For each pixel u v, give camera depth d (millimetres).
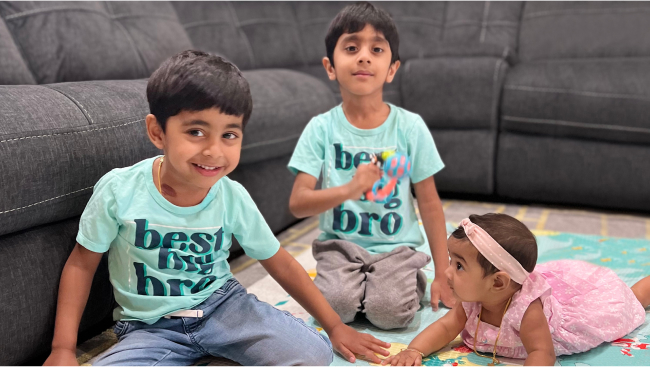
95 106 1113
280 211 1854
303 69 2627
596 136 2068
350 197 1136
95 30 1604
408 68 2322
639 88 1986
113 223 992
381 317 1175
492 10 2580
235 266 1575
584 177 2100
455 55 2350
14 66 1378
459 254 1014
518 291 1010
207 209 1037
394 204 1312
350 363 1048
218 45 2371
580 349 1061
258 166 1773
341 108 1363
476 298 1017
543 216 2074
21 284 962
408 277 1228
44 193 984
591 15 2396
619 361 1040
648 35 2293
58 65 1512
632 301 1156
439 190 2346
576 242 1688
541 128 2131
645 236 1821
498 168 2227
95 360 1064
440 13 2650
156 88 935
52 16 1542
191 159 931
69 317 980
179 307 1019
